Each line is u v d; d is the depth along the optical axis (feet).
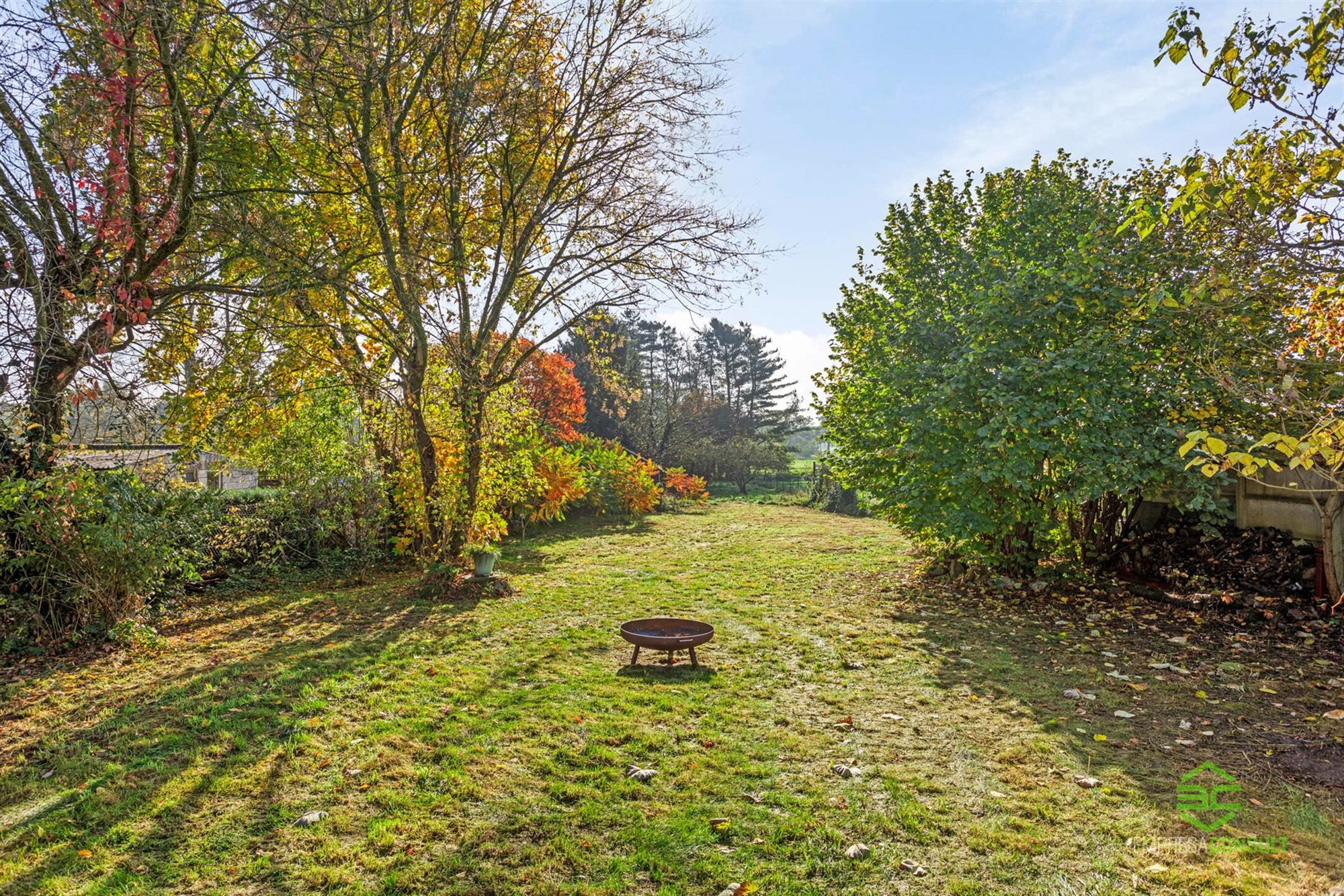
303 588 31.04
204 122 21.35
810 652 19.86
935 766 12.48
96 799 11.30
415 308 28.30
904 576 30.73
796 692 16.48
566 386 67.72
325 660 19.21
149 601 24.20
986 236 30.94
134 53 17.52
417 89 27.78
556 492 50.24
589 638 21.48
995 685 16.88
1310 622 20.11
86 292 18.34
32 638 20.03
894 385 27.32
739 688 16.75
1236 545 23.98
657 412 112.78
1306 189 12.54
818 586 29.68
